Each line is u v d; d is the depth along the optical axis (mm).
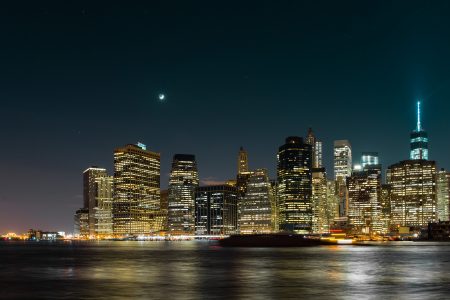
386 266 117500
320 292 63000
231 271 100875
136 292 63469
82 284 74250
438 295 59719
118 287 69500
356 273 94625
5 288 69250
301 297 58344
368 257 174000
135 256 192875
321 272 97312
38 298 58438
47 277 87812
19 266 125750
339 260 150875
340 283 74500
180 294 61406
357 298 57250
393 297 57938
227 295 60375
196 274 93000
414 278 82750
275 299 56750
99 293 62562
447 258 163625
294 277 85562
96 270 106375
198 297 58531
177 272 98750
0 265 131125
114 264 132000
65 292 63875
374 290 65062
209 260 153750
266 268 111000
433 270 102812
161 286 70688
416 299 56125
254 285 72000
